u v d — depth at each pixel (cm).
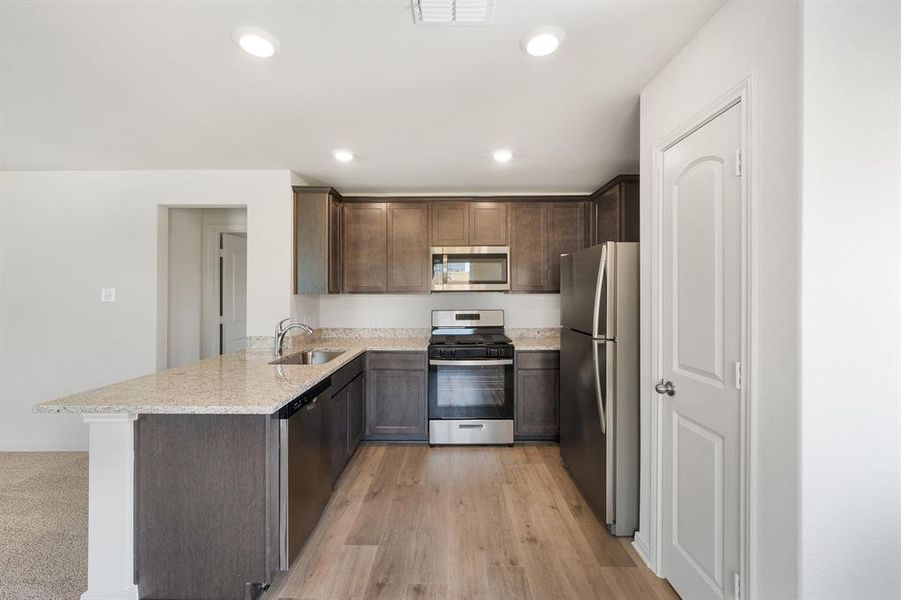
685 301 161
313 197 332
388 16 143
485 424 344
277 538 173
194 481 166
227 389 180
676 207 167
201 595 166
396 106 212
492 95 200
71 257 325
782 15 112
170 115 223
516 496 258
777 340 115
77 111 218
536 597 171
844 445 107
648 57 167
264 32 151
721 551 140
